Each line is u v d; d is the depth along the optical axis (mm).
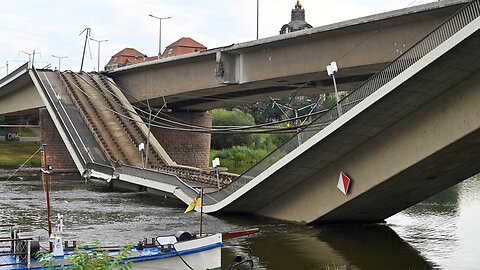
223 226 34312
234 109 124688
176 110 77250
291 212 36094
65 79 68562
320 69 45031
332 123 29156
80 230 32719
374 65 41438
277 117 127062
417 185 32094
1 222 35156
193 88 58625
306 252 27703
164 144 76125
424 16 36938
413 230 33750
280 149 32844
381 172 30469
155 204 43406
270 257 26656
